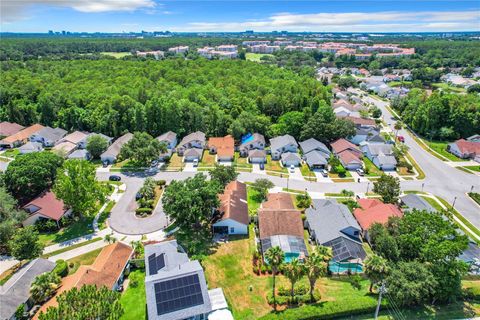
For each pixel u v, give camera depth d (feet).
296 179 258.16
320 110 339.36
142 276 151.84
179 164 287.07
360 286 144.87
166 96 389.19
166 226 194.18
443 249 126.82
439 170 275.18
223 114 350.84
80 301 110.42
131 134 334.65
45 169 216.95
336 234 172.04
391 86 598.75
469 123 350.84
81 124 362.94
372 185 248.32
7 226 168.35
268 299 136.77
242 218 186.60
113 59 650.02
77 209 190.49
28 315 129.18
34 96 409.08
